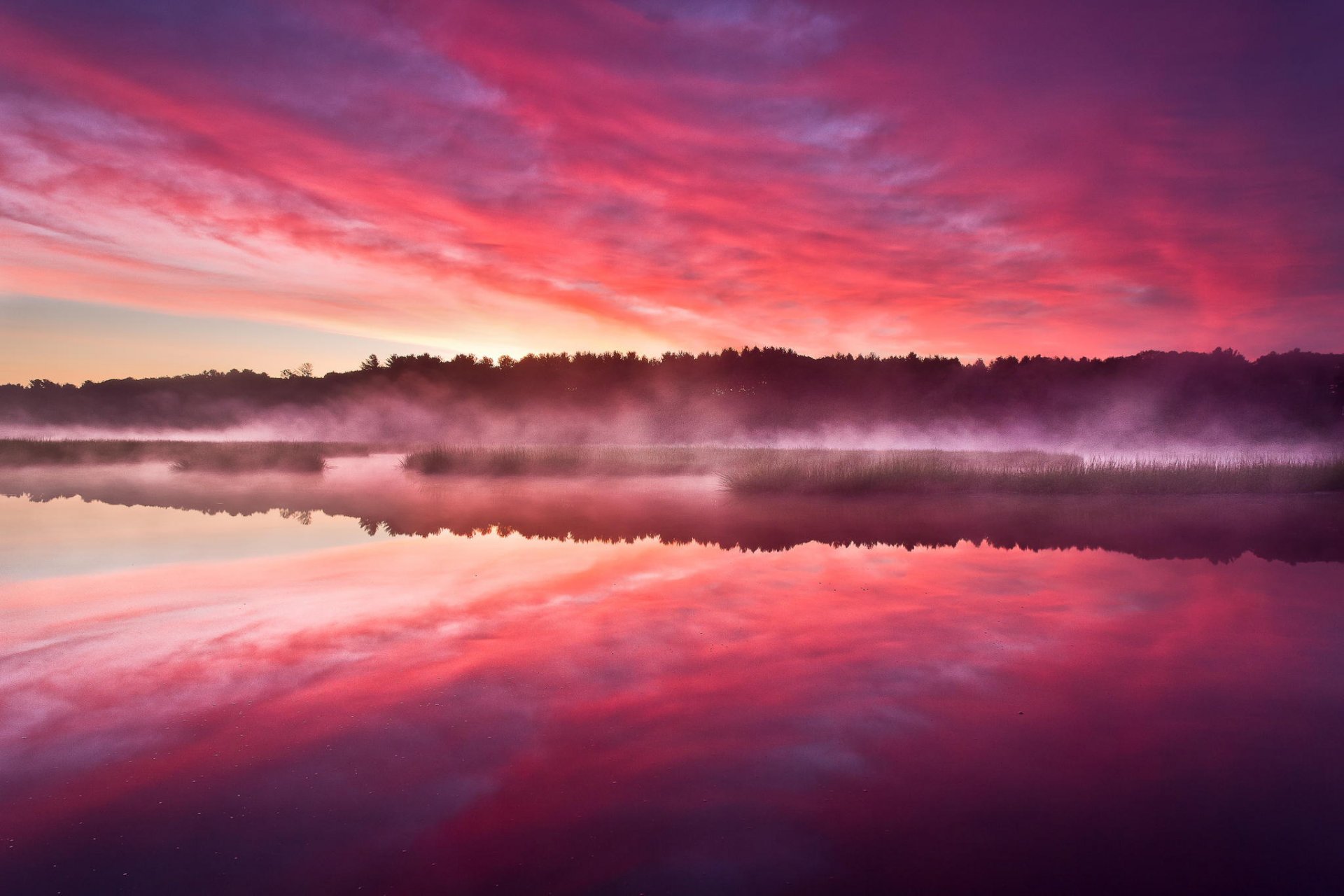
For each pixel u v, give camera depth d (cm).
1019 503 1449
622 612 641
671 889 265
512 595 705
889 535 1071
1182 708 425
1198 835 296
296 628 591
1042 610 647
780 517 1256
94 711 423
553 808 320
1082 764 358
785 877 272
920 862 280
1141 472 1672
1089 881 268
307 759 365
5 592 713
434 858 285
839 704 433
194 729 399
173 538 1022
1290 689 455
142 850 289
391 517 1251
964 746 377
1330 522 1188
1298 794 328
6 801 325
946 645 546
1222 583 749
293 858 284
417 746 380
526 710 425
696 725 404
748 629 589
